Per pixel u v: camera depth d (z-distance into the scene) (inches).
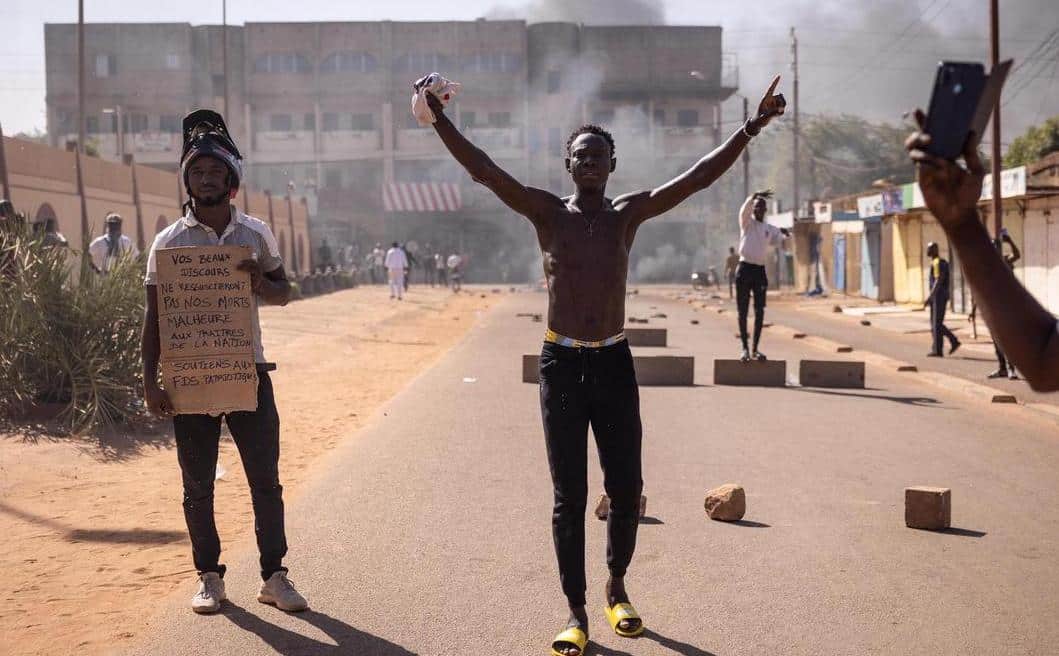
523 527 251.6
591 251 176.6
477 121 3029.0
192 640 177.3
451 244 2785.4
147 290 193.0
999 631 182.5
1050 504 280.7
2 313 405.4
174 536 251.4
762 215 537.0
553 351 178.1
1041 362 79.7
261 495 195.3
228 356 188.7
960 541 241.8
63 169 1183.6
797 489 295.4
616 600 185.8
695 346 779.4
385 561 223.3
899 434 391.9
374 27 3004.4
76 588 209.5
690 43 3046.3
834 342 802.8
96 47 2972.4
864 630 182.9
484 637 179.3
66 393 407.8
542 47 3043.8
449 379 560.1
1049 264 985.5
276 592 193.6
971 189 79.4
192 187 191.9
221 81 3024.1
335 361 700.0
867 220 1515.7
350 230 2741.1
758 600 198.8
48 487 305.9
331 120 3034.0
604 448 180.7
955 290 1222.3
